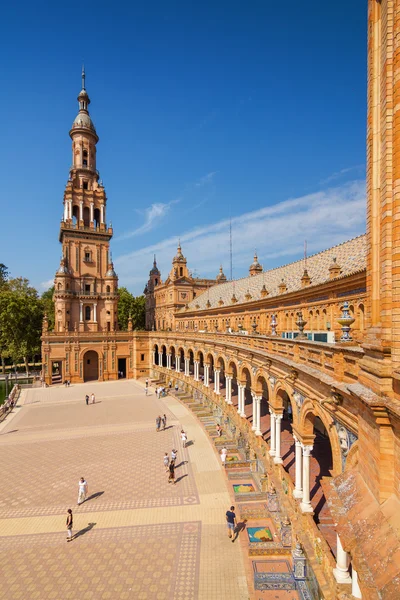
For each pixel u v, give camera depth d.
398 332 6.52
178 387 55.41
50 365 65.56
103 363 69.56
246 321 42.47
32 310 75.44
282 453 22.16
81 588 14.80
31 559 16.80
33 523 19.94
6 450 32.50
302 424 14.91
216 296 61.16
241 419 28.73
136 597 14.22
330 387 10.98
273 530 18.02
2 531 19.22
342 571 10.66
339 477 9.01
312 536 13.45
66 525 19.62
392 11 6.93
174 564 16.05
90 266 74.12
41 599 14.28
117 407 47.59
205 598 14.02
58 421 41.84
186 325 69.06
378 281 7.55
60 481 25.39
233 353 30.94
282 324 33.00
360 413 8.15
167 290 83.81
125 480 25.11
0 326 72.56
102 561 16.48
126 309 99.06
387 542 5.84
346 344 10.83
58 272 69.81
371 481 7.32
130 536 18.36
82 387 63.12
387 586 5.16
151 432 36.12
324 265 29.19
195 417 40.56
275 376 19.56
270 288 39.34
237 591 14.32
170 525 19.20
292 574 14.61
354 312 21.17
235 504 20.86
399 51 6.73
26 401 53.12
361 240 26.41
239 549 16.89
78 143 76.75
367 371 7.97
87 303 73.06
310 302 27.41
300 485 15.89
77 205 74.06
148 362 71.75
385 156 7.09
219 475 25.20
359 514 7.00
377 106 7.71
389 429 6.69
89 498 22.66
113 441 33.91
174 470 25.97
